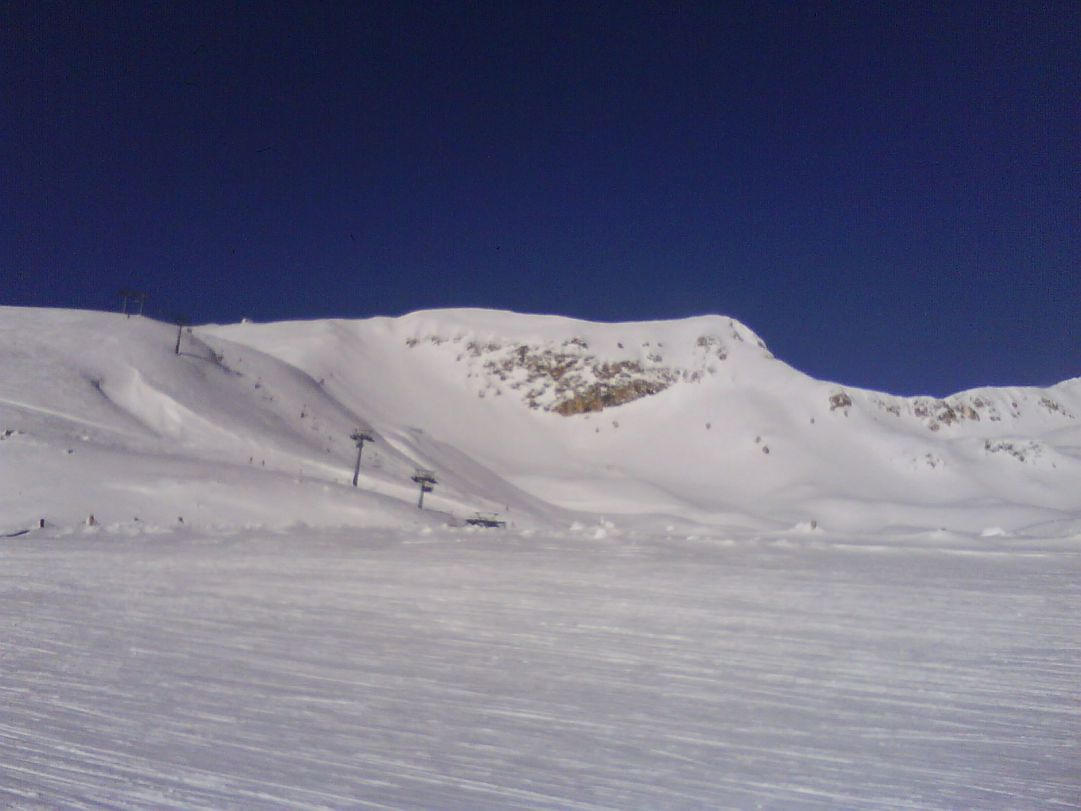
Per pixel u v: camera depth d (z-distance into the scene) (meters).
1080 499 127.56
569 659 9.33
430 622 10.96
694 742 7.12
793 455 138.00
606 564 14.28
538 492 109.31
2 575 15.23
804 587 12.12
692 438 146.00
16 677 9.06
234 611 11.95
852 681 8.45
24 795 6.25
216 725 7.62
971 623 10.20
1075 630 9.84
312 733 7.43
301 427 70.19
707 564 14.11
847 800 6.06
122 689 8.65
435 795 6.20
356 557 15.85
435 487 66.62
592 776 6.52
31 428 47.25
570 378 161.75
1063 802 5.98
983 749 6.87
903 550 15.87
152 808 6.04
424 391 151.12
